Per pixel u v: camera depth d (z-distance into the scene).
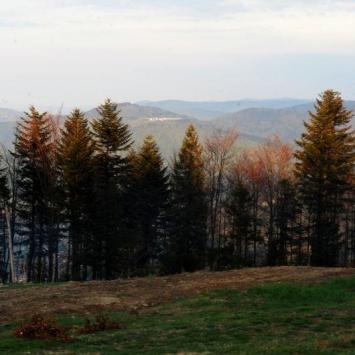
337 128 57.88
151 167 65.88
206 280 28.34
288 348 15.17
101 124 60.12
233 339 17.27
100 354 15.45
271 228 66.88
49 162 55.50
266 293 24.78
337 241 60.53
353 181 58.53
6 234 57.28
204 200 64.88
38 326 18.03
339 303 23.17
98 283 28.45
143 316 21.42
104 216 55.34
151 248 63.47
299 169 58.81
